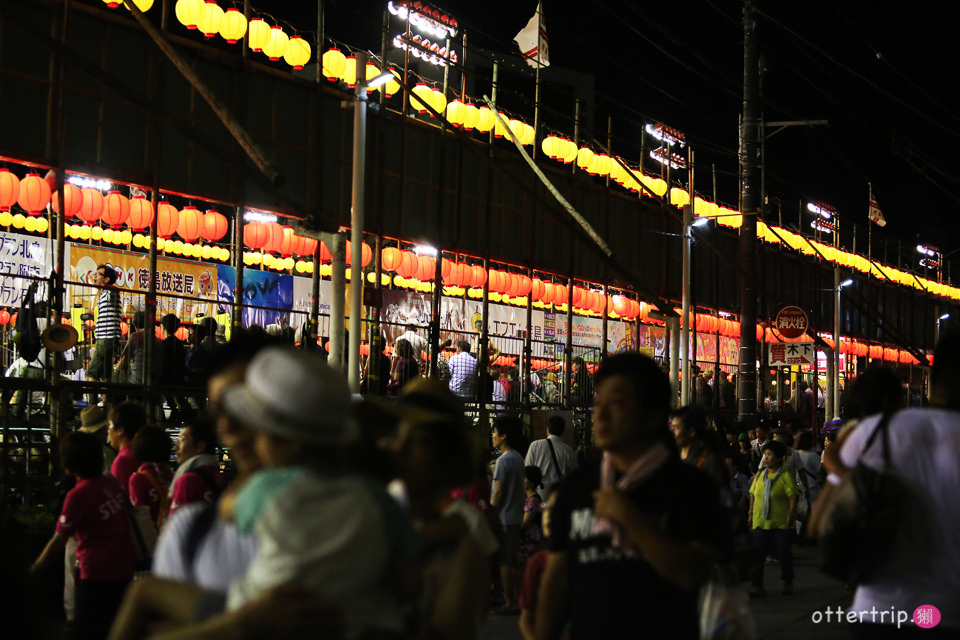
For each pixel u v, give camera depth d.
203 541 2.46
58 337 10.33
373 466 3.02
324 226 11.48
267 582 2.15
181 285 17.98
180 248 19.92
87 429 7.96
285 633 2.05
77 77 12.64
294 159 15.33
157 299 15.59
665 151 23.11
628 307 22.33
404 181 17.05
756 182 20.39
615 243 21.64
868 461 3.64
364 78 12.18
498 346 18.11
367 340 15.04
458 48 18.72
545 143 20.11
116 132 13.06
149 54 13.49
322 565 2.15
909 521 3.50
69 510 5.72
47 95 12.34
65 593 7.46
